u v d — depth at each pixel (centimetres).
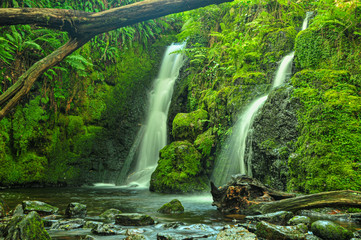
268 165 626
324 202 397
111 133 1211
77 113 1164
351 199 379
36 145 1039
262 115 663
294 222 359
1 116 295
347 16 655
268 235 304
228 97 846
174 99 1169
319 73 611
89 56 1212
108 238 311
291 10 984
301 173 530
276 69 830
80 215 441
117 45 1312
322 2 823
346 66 618
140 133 1263
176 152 862
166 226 368
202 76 1091
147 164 1187
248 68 907
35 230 254
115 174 1165
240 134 770
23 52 1006
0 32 948
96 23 295
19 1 952
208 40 1273
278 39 873
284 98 623
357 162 471
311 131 545
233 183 498
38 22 280
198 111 948
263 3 1034
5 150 962
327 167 488
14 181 960
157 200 655
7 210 475
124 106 1263
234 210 475
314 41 684
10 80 966
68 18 286
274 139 624
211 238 312
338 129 511
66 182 1067
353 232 313
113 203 604
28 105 1025
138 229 346
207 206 554
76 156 1117
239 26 1110
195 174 818
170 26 1590
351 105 525
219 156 826
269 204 441
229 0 284
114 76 1280
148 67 1405
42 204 475
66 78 1143
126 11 291
